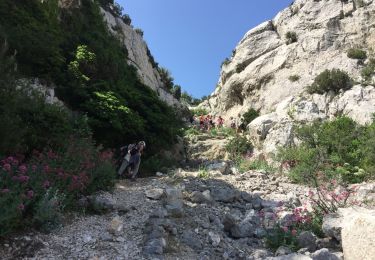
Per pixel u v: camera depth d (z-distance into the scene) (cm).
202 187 957
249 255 584
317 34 2995
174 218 700
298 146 1714
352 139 1557
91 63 1562
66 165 775
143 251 554
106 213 709
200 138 2216
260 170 1376
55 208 625
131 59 2966
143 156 1436
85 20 2178
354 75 2564
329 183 1037
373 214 549
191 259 555
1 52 1060
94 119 1309
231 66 3503
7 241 532
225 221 682
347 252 527
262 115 2584
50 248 540
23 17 1501
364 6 2970
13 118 819
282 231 633
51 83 1353
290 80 2855
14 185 595
